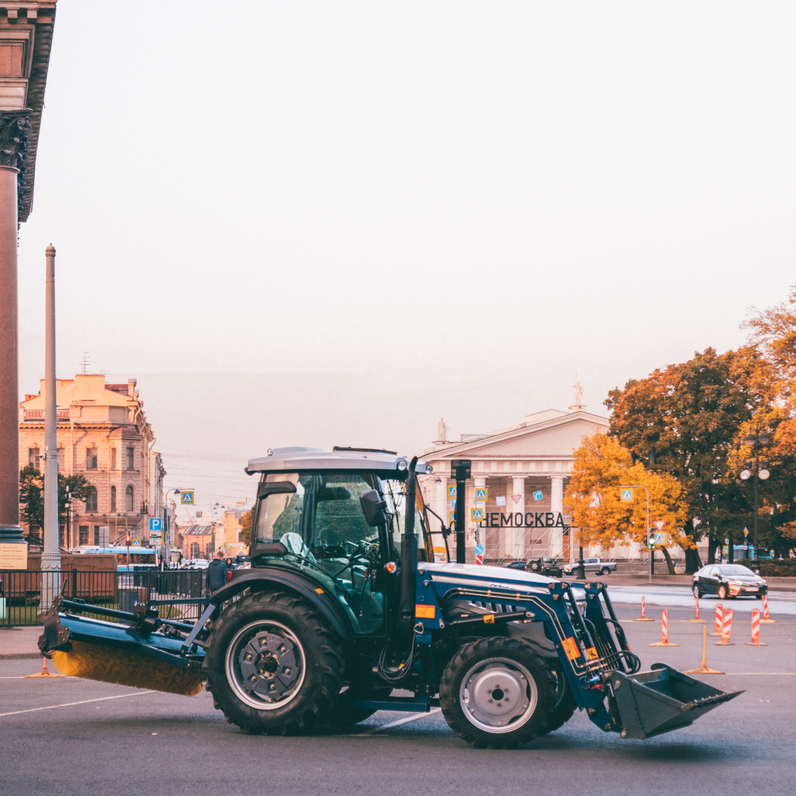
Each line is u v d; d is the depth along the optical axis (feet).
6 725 34.55
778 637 79.71
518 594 31.81
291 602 32.68
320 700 31.86
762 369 169.48
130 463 355.36
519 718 30.50
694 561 240.32
